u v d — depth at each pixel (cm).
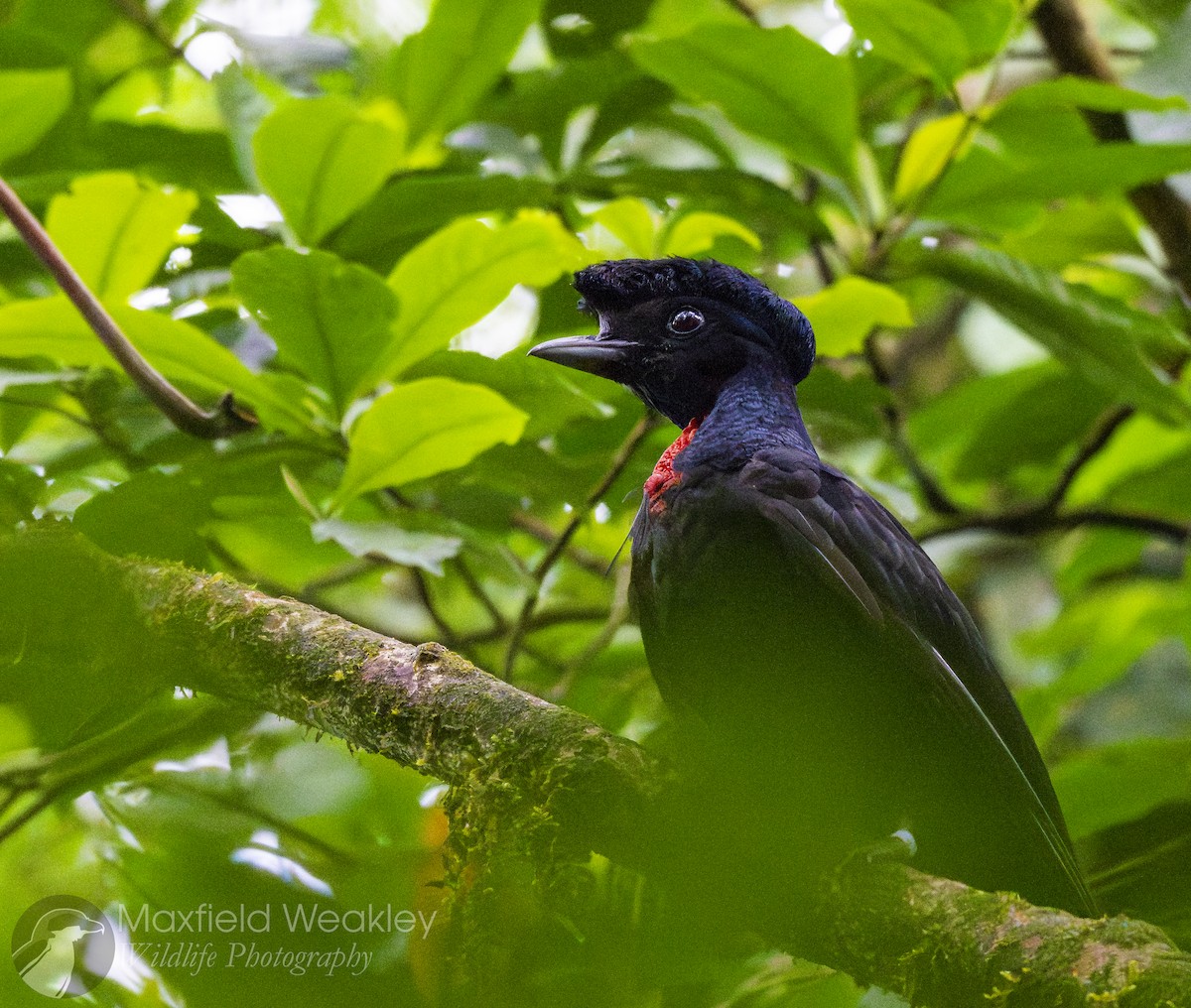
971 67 951
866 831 664
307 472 840
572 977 697
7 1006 698
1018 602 1490
